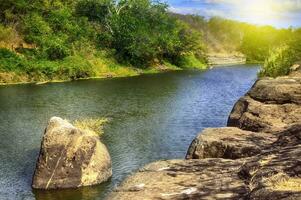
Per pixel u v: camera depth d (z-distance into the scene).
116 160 17.83
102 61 54.84
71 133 15.13
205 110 29.59
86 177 15.05
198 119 26.44
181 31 71.88
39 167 14.90
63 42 53.19
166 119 26.22
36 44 51.38
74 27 57.00
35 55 49.31
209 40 96.06
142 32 60.69
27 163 17.31
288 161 4.84
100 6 64.44
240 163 5.85
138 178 5.63
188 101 33.47
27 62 46.78
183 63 67.88
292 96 14.59
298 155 5.02
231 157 8.34
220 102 33.31
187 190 5.04
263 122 13.32
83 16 62.81
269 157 5.27
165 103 32.25
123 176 15.96
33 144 19.97
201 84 45.06
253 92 15.70
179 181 5.37
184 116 27.28
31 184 15.15
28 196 14.17
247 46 97.44
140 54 59.00
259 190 4.23
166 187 5.20
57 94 35.78
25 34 52.41
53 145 14.90
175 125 24.56
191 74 56.50
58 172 14.86
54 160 14.85
